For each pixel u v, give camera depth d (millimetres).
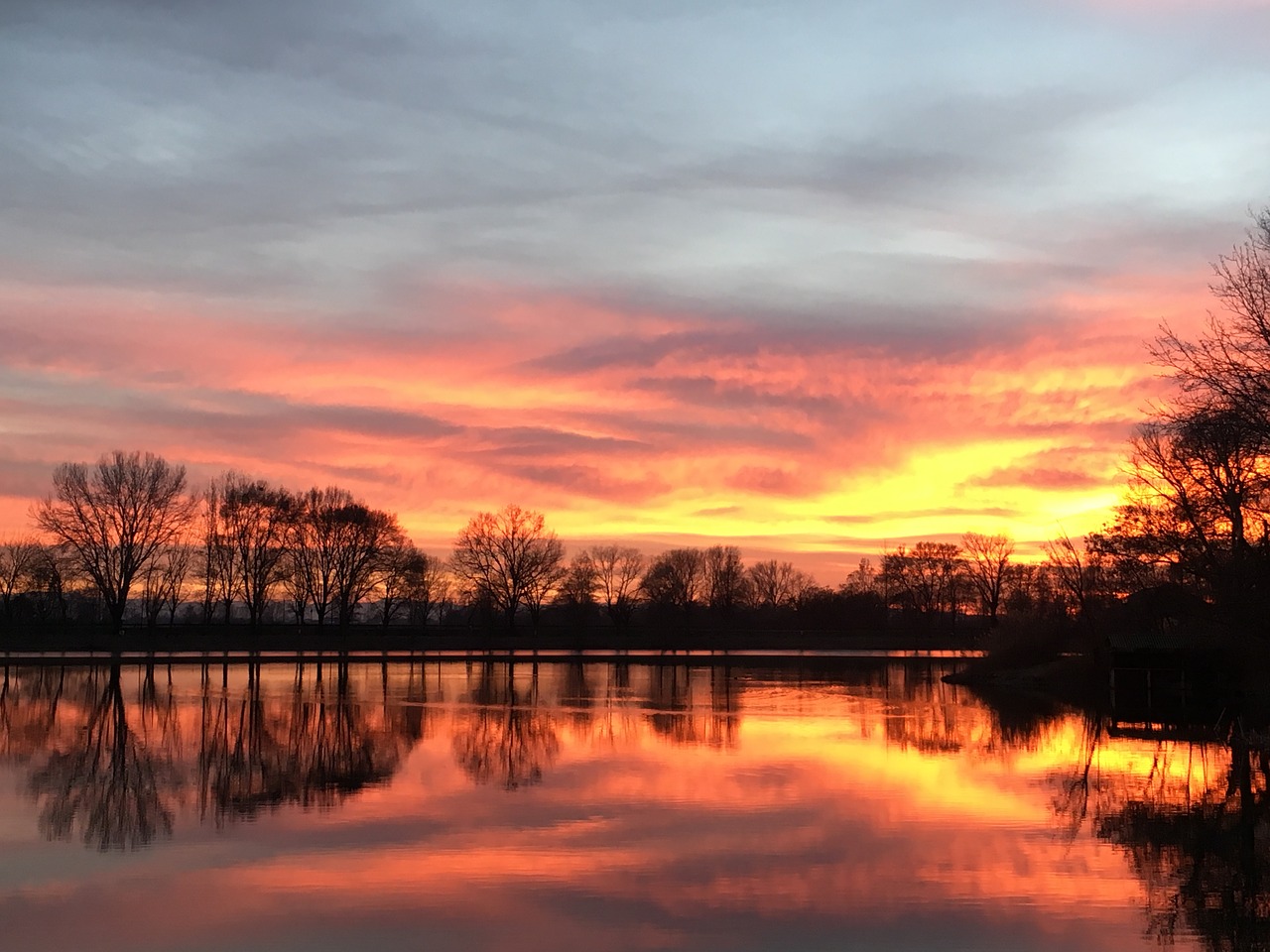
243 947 17578
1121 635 63625
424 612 147375
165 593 116312
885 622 165875
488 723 47031
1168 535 57281
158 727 45406
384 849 23609
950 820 26719
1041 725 47875
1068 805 28875
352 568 125750
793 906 19672
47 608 134250
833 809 27891
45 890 20719
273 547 122625
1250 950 17641
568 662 101688
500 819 26625
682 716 50156
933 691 67188
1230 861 23078
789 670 90000
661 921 18828
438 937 18016
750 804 28453
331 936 18062
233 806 28297
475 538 139375
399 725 46281
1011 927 18672
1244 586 50219
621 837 24688
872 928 18562
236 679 73625
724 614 167000
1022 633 79688
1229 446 45625
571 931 18328
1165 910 19672
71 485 104375
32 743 40500
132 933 18266
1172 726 48219
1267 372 43250
